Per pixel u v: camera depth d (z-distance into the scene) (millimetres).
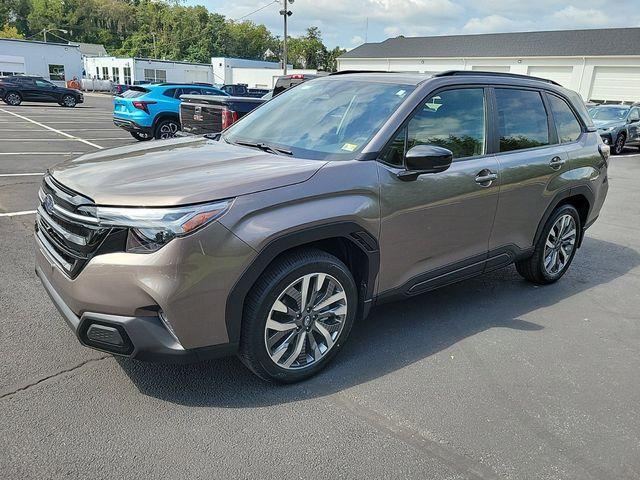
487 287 4914
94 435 2607
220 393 3002
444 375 3324
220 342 2756
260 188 2752
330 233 2977
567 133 4801
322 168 3025
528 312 4371
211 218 2578
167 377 3127
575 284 5121
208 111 10414
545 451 2668
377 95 3676
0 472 2336
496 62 40875
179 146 3680
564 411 3016
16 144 13047
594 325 4188
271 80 52906
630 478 2510
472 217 3828
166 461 2463
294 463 2498
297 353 3066
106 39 113375
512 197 4125
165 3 108438
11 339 3463
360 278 3338
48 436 2582
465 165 3734
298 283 2980
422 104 3543
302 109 3947
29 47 47500
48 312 3865
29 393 2910
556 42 39188
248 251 2674
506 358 3584
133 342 2592
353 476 2438
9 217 6332
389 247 3330
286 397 3002
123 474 2369
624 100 35125
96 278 2574
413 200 3369
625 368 3535
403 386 3180
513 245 4340
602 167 5133
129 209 2531
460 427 2822
